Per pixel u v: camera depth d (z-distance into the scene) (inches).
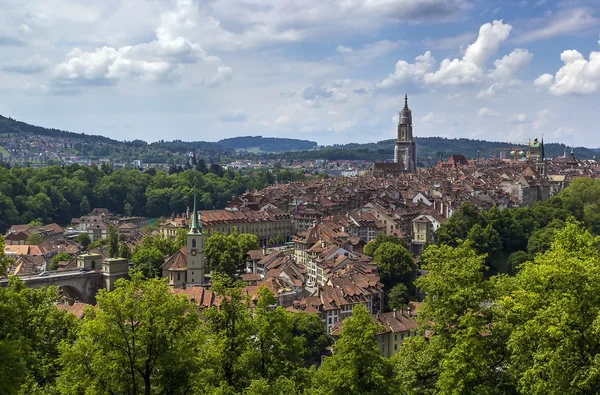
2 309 2564.0
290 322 3366.1
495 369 3009.4
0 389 2267.5
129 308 2741.1
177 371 2837.1
